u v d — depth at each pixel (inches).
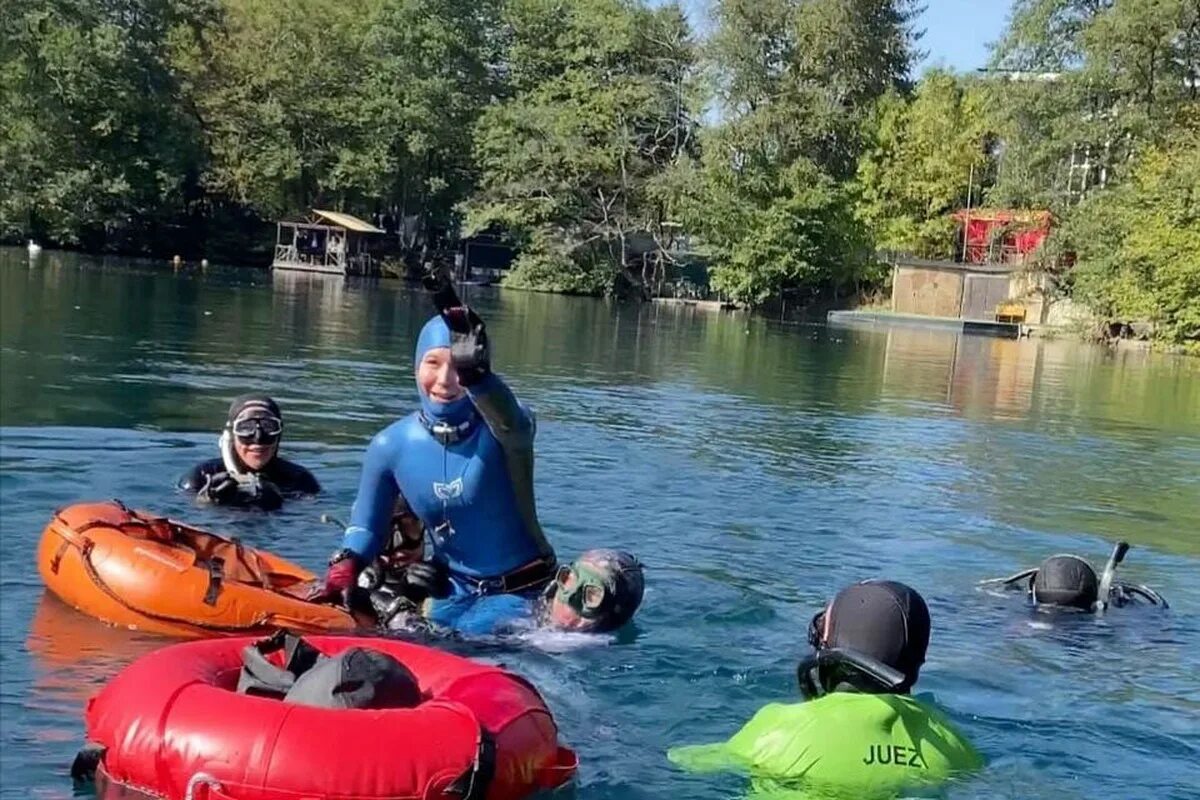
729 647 213.6
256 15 2023.9
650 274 1964.8
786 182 1776.6
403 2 2030.0
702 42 1809.8
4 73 1663.4
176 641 197.6
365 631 213.8
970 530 331.3
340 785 129.1
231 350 652.7
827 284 1882.4
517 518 237.0
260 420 302.0
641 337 1034.7
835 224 1800.0
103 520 218.2
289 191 2052.2
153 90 1815.9
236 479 300.5
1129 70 1496.1
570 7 2034.9
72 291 1002.7
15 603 210.4
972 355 1101.7
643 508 327.6
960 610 247.3
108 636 197.3
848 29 1779.0
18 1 1681.8
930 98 1860.2
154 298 1008.9
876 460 445.4
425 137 2003.0
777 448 455.2
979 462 459.5
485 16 2110.0
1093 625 239.6
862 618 161.8
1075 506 380.2
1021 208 1614.2
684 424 502.3
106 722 140.0
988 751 167.2
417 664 157.1
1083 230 1464.1
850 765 151.3
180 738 132.9
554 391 590.6
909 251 1872.5
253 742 130.8
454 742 135.4
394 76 2007.9
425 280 219.1
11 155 1665.8
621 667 200.7
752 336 1166.3
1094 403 722.8
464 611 225.5
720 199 1770.4
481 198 1943.9
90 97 1723.7
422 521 237.9
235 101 1973.4
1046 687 199.9
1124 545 254.4
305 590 222.8
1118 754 170.4
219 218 2000.5
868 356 1000.2
